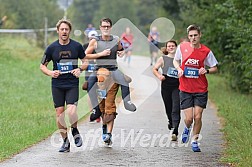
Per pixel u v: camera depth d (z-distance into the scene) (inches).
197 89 729.6
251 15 1093.1
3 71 1731.1
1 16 2544.3
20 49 2349.9
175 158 690.2
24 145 755.4
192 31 724.7
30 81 1553.9
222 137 829.8
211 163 660.1
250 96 1368.1
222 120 1003.3
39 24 2576.3
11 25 2583.7
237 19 1203.2
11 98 1238.9
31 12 2669.8
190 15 1788.9
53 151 727.1
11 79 1567.4
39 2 2795.3
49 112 1065.5
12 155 698.8
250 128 797.9
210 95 1433.3
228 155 695.7
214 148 752.3
